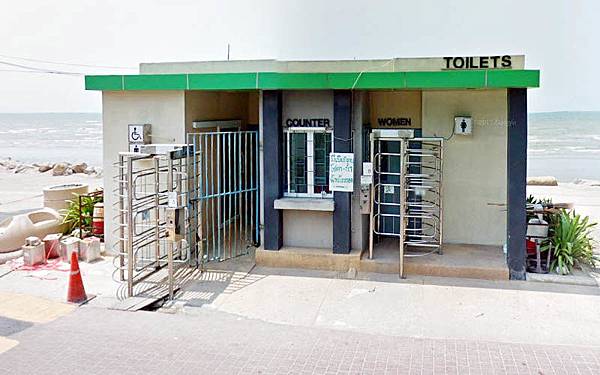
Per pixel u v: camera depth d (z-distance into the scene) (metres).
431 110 10.31
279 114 9.52
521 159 8.72
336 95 9.24
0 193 21.14
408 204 9.47
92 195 12.06
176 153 8.49
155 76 9.61
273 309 7.77
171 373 5.77
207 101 10.77
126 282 8.77
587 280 8.73
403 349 6.41
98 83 9.84
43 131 66.12
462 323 7.24
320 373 5.77
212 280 8.95
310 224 9.82
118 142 10.11
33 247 9.70
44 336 6.72
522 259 8.86
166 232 8.36
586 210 16.80
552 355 6.23
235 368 5.89
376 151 10.55
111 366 5.93
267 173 9.59
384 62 10.21
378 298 8.16
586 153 42.88
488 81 8.41
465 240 10.44
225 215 11.31
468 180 10.33
